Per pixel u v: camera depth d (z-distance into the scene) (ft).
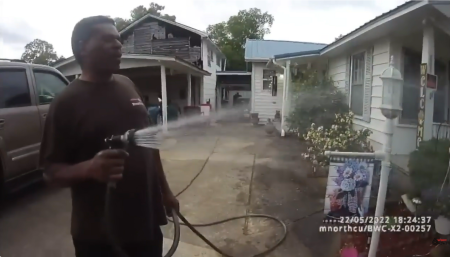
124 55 31.78
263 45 45.83
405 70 16.37
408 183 10.77
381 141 16.33
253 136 30.63
